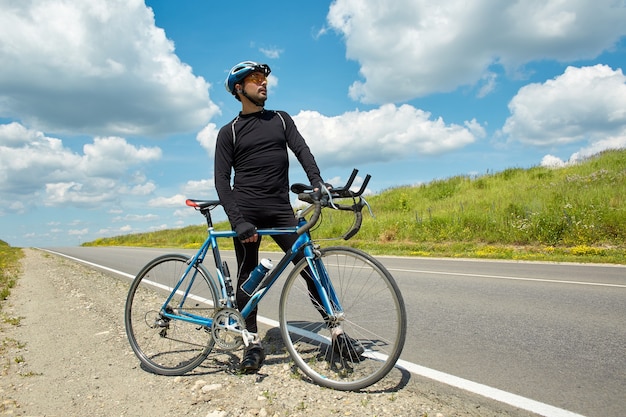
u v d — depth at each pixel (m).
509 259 9.70
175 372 3.20
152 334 4.03
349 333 3.33
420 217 15.18
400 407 2.53
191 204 3.32
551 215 11.96
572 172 18.62
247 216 3.21
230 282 3.25
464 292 5.95
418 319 4.62
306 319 4.67
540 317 4.48
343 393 2.77
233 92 3.31
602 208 11.51
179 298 3.47
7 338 4.28
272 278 3.16
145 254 17.42
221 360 3.46
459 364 3.26
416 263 9.56
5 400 2.82
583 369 3.06
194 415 2.52
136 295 4.21
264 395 2.73
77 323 4.87
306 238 3.06
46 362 3.58
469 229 13.25
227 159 3.24
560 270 7.64
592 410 2.45
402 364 3.30
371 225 15.61
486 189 19.41
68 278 9.09
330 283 3.12
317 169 3.20
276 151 3.23
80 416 2.59
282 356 3.49
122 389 2.99
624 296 5.29
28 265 12.93
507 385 2.84
